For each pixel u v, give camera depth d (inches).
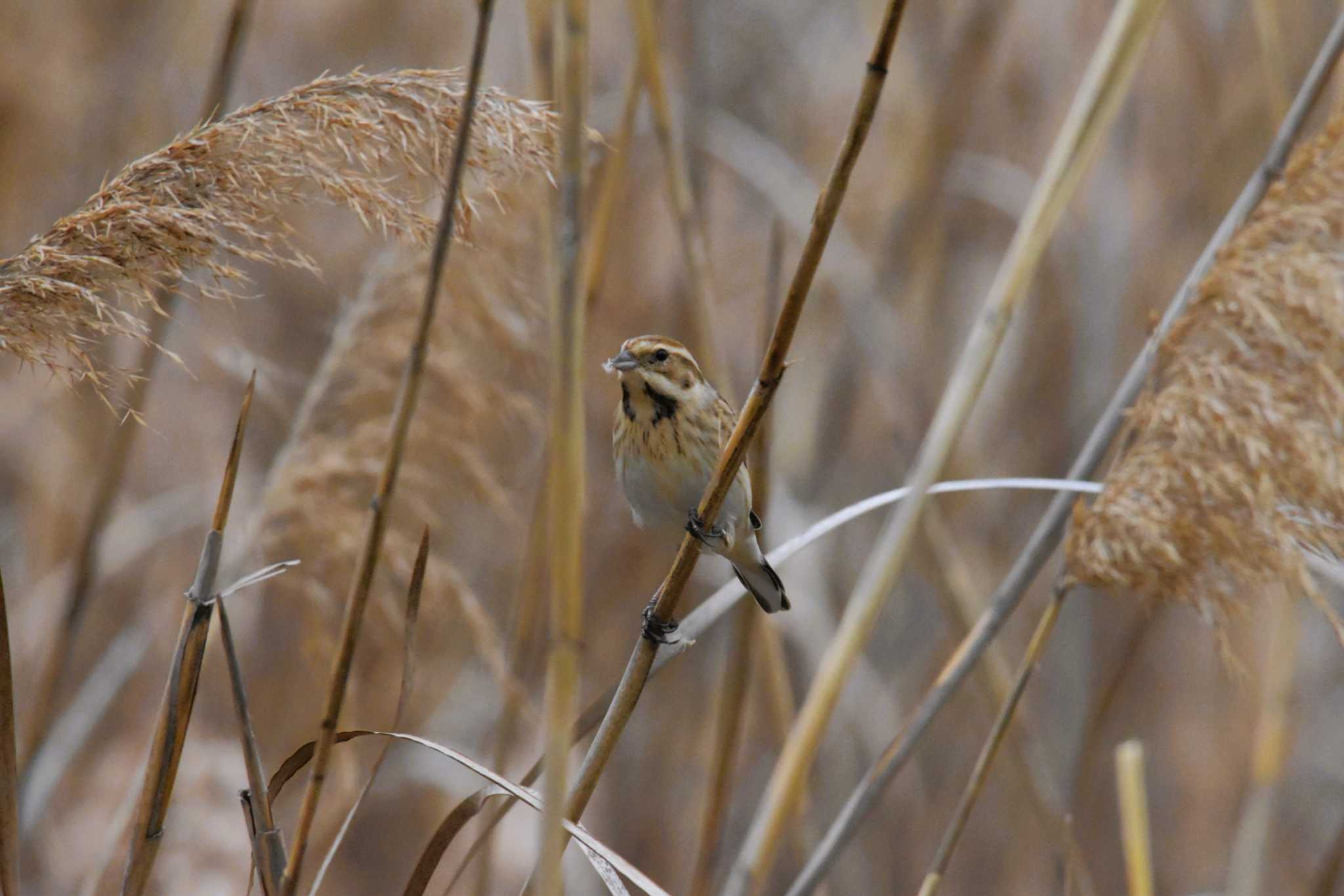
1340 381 223.3
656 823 462.6
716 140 441.4
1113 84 251.0
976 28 466.6
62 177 513.0
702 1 404.5
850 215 546.0
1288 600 335.0
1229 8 513.3
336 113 199.2
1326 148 233.1
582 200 174.2
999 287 253.3
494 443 363.6
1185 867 513.3
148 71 528.7
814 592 430.3
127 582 474.3
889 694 454.9
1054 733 476.4
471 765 200.7
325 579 328.8
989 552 498.6
